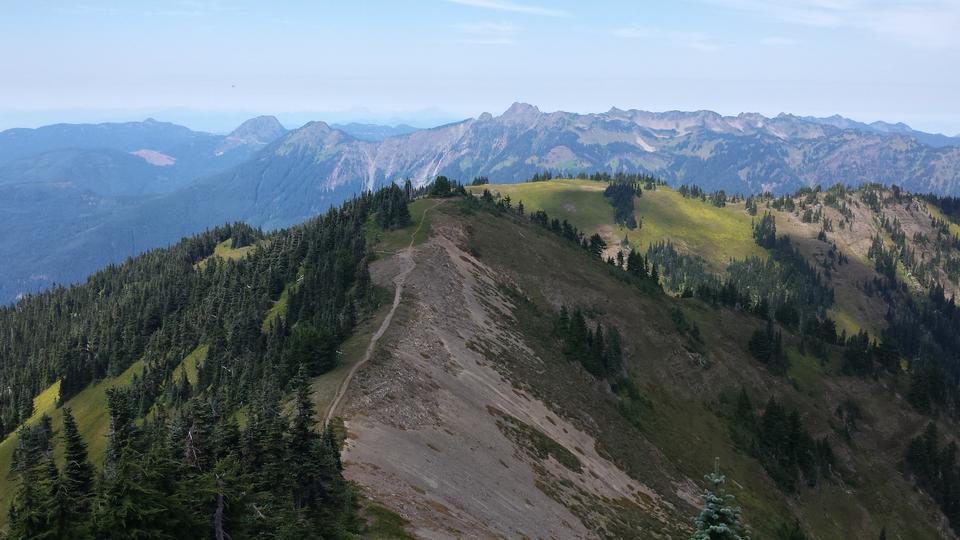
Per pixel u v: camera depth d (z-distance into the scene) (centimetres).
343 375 7431
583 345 12900
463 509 5419
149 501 2862
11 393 16012
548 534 5928
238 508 3331
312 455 4312
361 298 11294
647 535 7231
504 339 11281
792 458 13438
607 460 9125
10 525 2800
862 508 13338
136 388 13012
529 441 7925
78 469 3956
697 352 15725
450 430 6956
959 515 13888
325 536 3944
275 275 15900
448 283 12606
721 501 3503
